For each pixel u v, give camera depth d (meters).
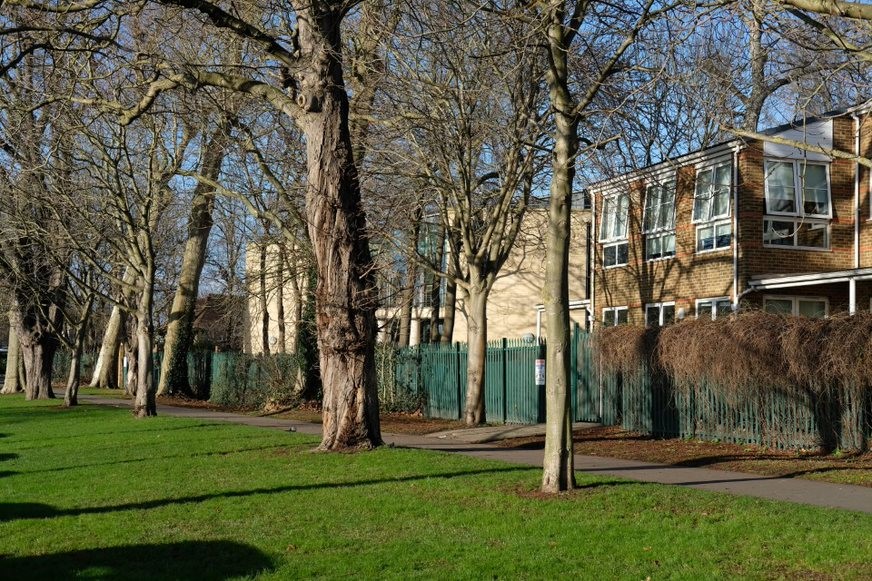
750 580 7.02
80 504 11.12
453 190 20.47
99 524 9.80
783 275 21.09
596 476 12.41
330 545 8.59
